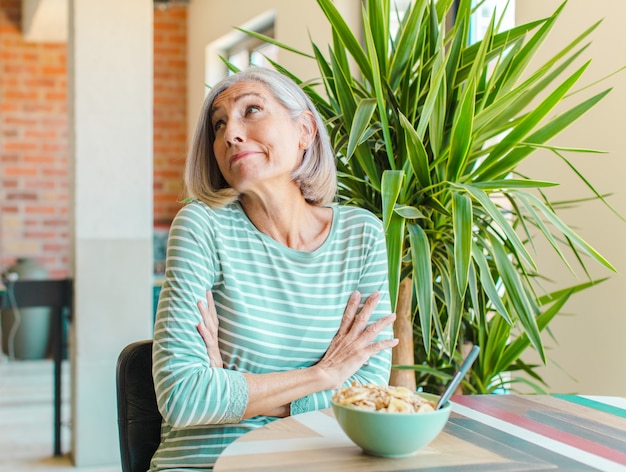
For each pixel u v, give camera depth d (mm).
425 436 1094
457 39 2148
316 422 1300
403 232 1974
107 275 3564
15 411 4562
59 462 3605
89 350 3545
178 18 6312
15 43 6547
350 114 2180
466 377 2395
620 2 2271
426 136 2189
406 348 2176
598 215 2352
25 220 6617
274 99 1649
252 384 1453
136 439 1593
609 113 2314
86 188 3537
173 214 6441
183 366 1459
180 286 1536
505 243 2119
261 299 1589
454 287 2033
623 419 1330
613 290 2297
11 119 6566
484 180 2123
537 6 2625
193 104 6121
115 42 3561
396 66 2193
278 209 1643
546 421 1313
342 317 1654
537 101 2590
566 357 2494
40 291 3617
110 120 3562
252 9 4809
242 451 1135
